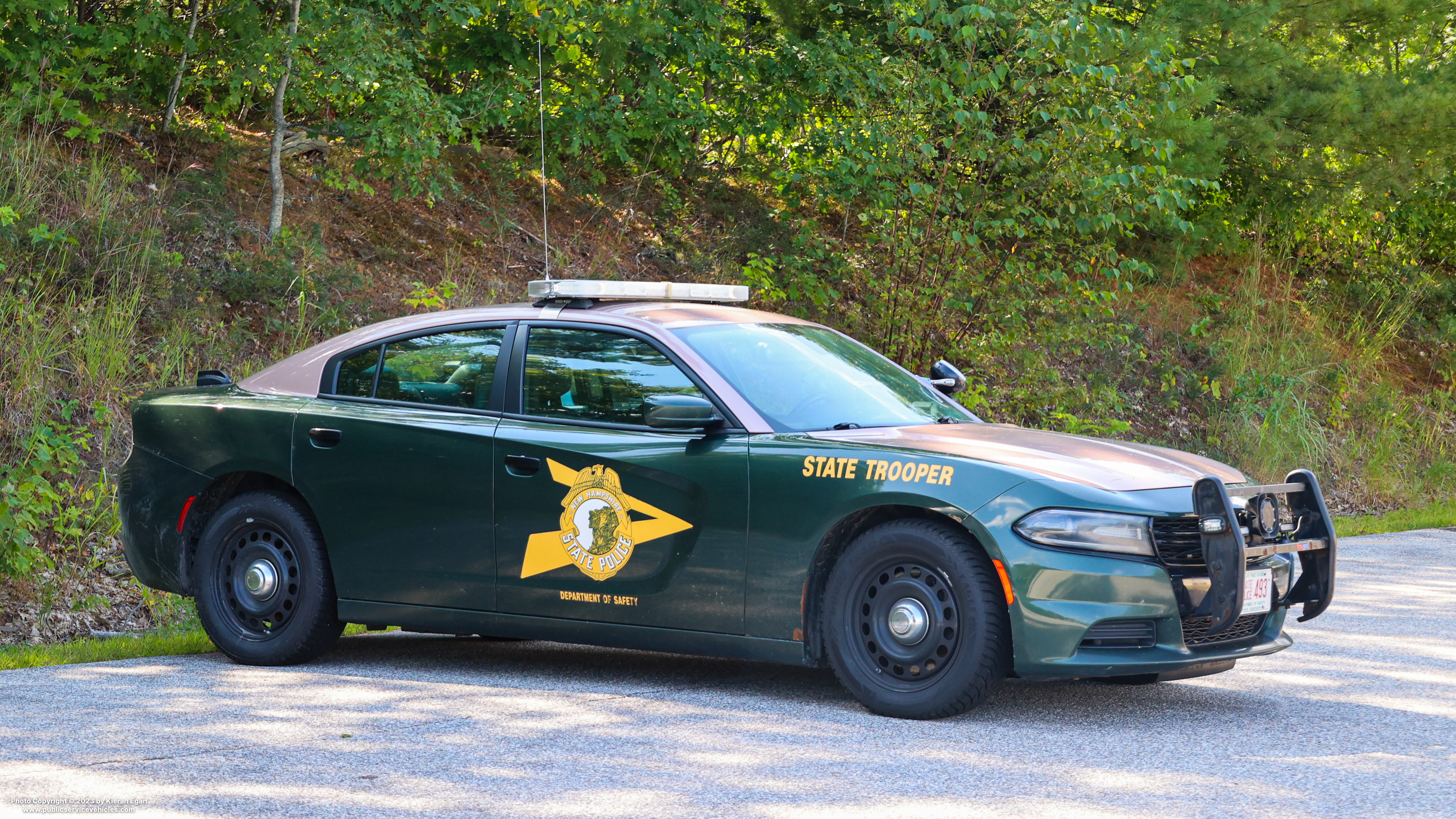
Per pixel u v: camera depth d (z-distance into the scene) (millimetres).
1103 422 14305
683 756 4336
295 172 13242
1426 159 17609
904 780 4051
